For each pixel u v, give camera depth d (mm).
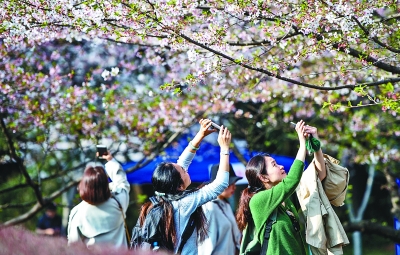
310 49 11039
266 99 17844
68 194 26391
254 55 12000
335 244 9461
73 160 24109
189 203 9289
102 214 9602
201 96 18500
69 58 21359
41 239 6418
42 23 11406
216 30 11094
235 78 16328
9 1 11234
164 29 11078
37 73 18062
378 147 20125
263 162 9867
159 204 9367
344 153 23328
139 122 18531
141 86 20812
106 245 6844
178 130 18828
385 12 15242
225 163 9609
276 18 10883
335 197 9859
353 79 15078
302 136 9484
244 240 9852
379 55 12164
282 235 9344
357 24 10664
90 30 11594
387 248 33969
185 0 10977
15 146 18109
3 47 16188
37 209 18516
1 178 25359
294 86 17578
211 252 12469
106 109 18406
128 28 11430
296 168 9250
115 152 18703
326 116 19734
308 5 10586
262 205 9328
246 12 11031
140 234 9398
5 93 16453
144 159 19531
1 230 6305
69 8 11148
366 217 35188
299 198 9852
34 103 17219
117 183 10234
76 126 18281
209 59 12742
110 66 21141
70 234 9625
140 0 11156
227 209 13688
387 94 13086
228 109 18234
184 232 9258
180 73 17812
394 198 20109
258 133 23719
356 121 19688
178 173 9539
